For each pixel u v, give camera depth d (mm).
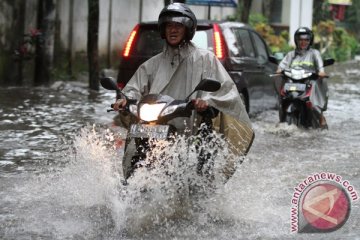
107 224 12992
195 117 13648
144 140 13031
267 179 16906
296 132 24812
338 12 85562
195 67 13664
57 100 31906
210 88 12758
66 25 41188
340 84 46562
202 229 12680
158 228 12688
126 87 13859
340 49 75438
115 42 46625
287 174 17594
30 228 12727
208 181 13664
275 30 77375
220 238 12172
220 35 25766
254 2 78000
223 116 13852
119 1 46406
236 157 13805
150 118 12789
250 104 27578
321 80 25797
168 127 12688
